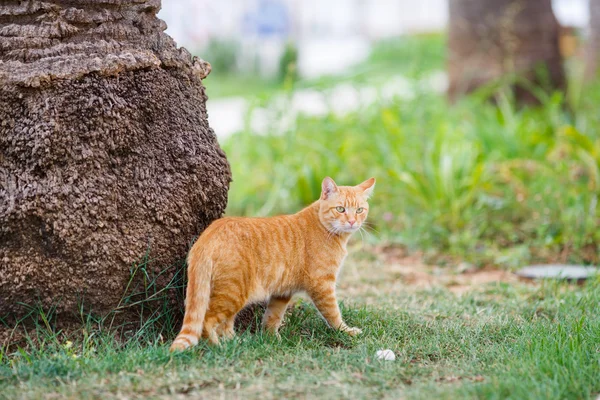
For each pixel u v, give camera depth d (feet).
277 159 46.44
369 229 41.09
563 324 24.32
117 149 22.16
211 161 23.79
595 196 38.99
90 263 21.58
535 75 58.23
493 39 58.49
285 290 23.45
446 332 24.26
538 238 37.93
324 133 49.24
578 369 19.81
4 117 21.21
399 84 63.67
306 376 19.58
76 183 21.44
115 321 22.34
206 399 18.04
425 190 41.47
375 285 32.99
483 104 58.08
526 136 47.06
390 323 25.05
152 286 22.59
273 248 22.75
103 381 18.80
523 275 34.01
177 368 19.72
